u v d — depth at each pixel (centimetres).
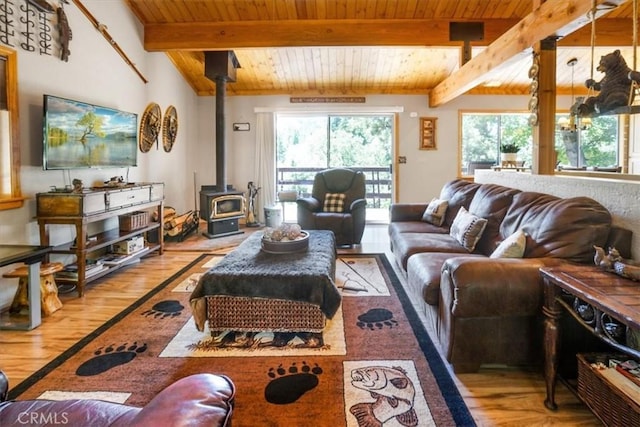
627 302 138
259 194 713
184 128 654
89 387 195
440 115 703
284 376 204
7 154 305
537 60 329
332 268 280
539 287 191
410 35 500
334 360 221
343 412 174
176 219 547
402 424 167
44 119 320
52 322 274
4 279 299
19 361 220
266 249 292
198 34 512
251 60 608
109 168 421
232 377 203
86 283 334
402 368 212
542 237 225
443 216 403
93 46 406
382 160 727
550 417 173
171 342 244
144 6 484
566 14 277
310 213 510
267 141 705
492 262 199
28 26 319
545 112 331
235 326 247
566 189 279
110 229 430
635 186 211
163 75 571
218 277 242
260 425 166
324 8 483
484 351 200
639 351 136
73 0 372
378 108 699
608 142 711
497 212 304
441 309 219
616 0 240
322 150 730
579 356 171
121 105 463
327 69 634
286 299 240
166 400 94
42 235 321
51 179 350
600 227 212
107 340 247
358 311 293
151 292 337
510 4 476
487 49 417
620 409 144
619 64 234
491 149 720
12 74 304
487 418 172
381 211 734
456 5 477
